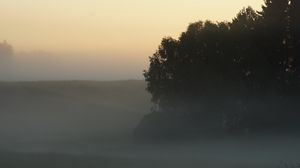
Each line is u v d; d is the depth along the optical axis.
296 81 56.91
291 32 57.62
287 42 57.94
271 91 56.62
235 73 59.12
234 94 58.94
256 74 57.56
